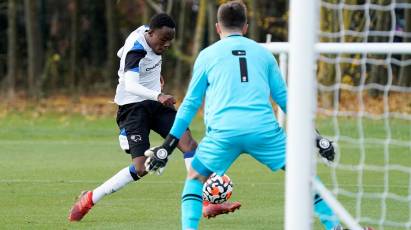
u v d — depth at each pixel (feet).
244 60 66.18
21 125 203.21
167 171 125.59
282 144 65.46
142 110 86.79
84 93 301.22
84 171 124.88
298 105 51.60
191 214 66.33
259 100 65.46
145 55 85.56
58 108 251.19
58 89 311.47
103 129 192.65
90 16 338.75
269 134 65.05
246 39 67.72
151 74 87.56
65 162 135.85
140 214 89.56
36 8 287.48
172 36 86.38
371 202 95.86
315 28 51.60
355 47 57.52
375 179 116.16
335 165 66.49
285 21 293.23
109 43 313.73
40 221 85.25
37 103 266.57
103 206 94.53
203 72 66.33
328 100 205.26
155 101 87.66
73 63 320.91
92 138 175.52
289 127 52.03
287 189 52.29
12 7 296.10
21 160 138.31
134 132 86.07
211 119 65.82
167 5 296.92
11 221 85.15
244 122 64.64
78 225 83.15
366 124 188.44
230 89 65.31
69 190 106.83
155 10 283.38
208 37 309.63
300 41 51.42
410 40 247.70
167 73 324.19
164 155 65.77
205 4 266.77
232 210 80.84
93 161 137.28
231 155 65.82
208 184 80.02
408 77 242.37
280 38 307.17
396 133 174.60
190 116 66.33
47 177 118.32
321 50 57.88
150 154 66.23
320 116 196.03
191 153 85.56
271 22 299.38
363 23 229.45
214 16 263.29
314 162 53.21
